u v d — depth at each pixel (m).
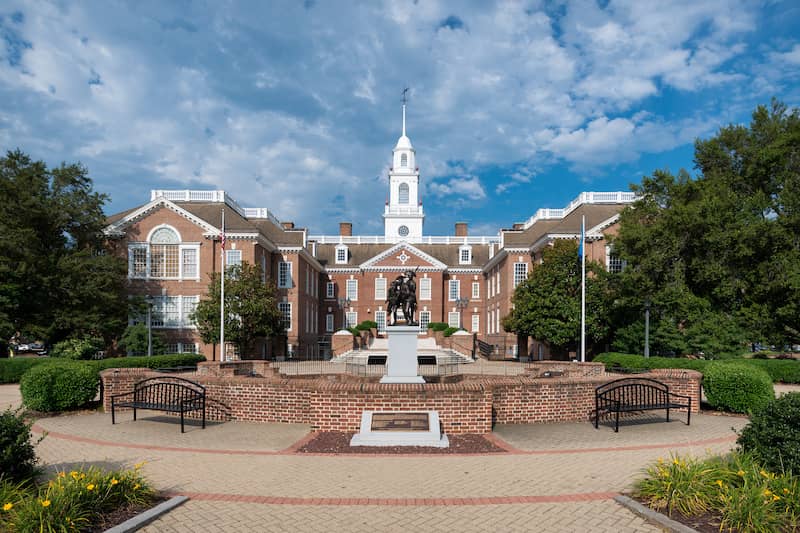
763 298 32.50
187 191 52.66
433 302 66.00
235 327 40.84
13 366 29.48
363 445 12.26
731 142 38.59
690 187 35.00
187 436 13.57
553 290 38.44
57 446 12.17
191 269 47.81
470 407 13.88
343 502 8.24
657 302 31.53
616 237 35.28
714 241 31.11
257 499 8.34
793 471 7.70
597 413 14.68
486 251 71.38
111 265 42.34
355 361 43.44
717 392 17.02
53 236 41.94
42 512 6.61
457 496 8.57
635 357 28.17
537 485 9.17
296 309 54.12
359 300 68.06
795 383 26.31
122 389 17.42
